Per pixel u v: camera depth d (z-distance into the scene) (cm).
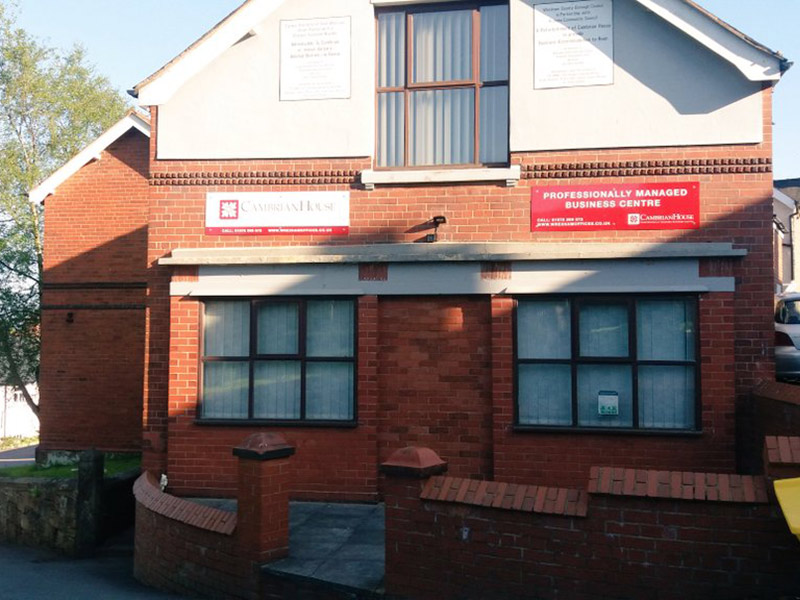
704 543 577
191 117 1105
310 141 1083
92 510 1249
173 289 1080
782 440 573
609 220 1012
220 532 801
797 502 498
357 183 1071
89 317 1669
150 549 946
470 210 1044
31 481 1368
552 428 990
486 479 1013
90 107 2648
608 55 1024
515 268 1012
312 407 1066
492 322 1010
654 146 1008
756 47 971
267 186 1088
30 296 2427
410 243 1045
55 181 1686
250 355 1079
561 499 629
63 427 1656
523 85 1042
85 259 1678
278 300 1080
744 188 988
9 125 2598
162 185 1105
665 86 1010
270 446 783
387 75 1096
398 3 1083
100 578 1027
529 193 1032
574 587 614
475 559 655
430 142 1083
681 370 985
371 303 1043
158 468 1099
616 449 978
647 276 984
